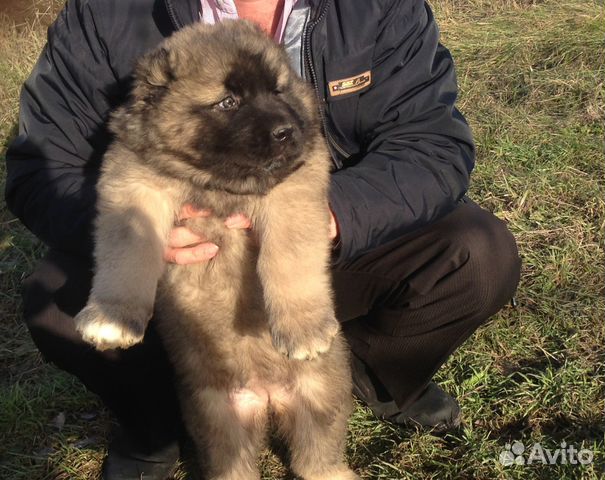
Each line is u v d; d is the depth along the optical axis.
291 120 0.88
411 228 0.98
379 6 1.00
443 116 1.01
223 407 1.00
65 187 0.98
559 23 2.35
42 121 1.03
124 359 0.98
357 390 1.13
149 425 1.05
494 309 1.03
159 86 0.91
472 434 1.07
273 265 0.89
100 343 0.85
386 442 1.11
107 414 1.20
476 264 0.98
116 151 0.93
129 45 1.03
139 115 0.91
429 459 1.05
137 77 0.94
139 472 1.06
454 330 1.02
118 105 1.04
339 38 0.99
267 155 0.87
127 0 1.03
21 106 1.05
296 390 0.98
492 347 1.24
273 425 1.06
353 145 1.06
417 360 1.06
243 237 0.95
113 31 1.03
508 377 1.17
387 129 1.02
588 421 1.08
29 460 1.11
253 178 0.89
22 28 2.45
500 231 1.02
